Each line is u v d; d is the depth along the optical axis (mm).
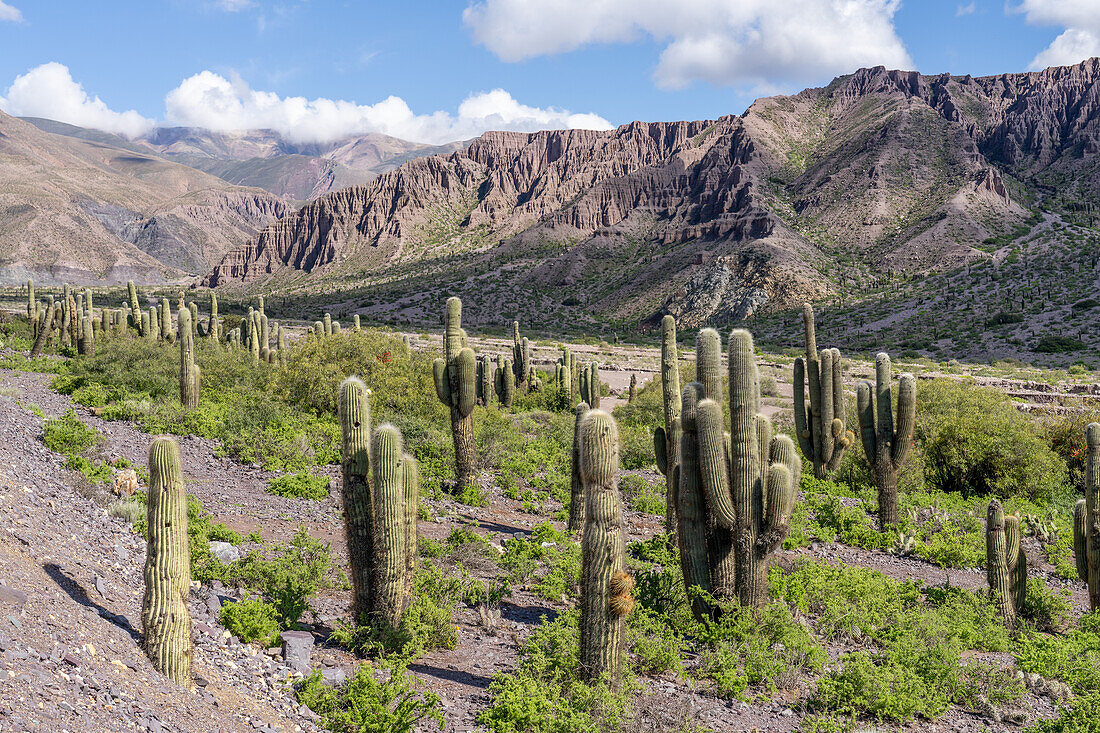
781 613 8422
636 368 52688
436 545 10320
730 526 8414
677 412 12047
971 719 7574
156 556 5488
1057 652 8867
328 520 12141
